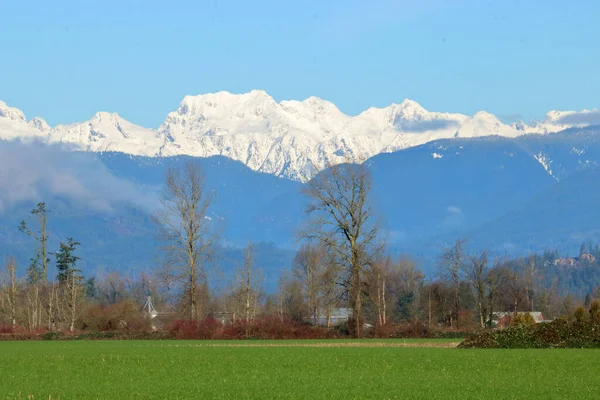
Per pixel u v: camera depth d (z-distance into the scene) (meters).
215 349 95.56
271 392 58.12
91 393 58.22
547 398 54.66
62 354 87.88
